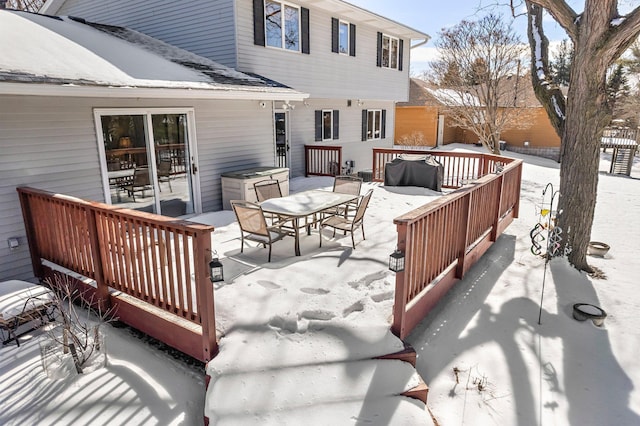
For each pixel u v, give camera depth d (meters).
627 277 5.48
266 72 10.44
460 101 16.78
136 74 6.32
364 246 5.59
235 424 2.63
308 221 7.15
